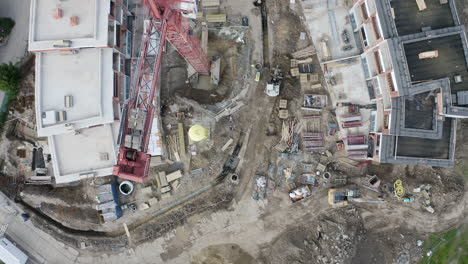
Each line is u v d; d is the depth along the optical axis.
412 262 52.16
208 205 52.03
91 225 52.31
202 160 51.59
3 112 51.56
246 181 52.16
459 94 42.00
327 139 51.88
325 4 51.59
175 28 35.97
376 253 51.78
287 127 51.59
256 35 52.22
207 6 52.06
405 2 43.00
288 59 52.00
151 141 49.75
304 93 52.00
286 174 51.78
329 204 51.78
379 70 46.59
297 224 51.97
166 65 52.56
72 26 41.28
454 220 52.19
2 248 50.94
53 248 52.91
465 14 51.53
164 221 52.22
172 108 51.69
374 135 49.25
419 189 51.47
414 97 43.50
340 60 50.78
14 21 51.84
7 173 52.28
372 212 52.12
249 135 52.19
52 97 42.22
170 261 52.31
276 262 51.38
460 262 52.38
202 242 52.16
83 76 42.25
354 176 51.94
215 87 52.69
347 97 51.34
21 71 51.75
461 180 52.16
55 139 44.22
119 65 44.34
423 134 43.03
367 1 45.16
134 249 52.50
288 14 52.09
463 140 52.12
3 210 52.53
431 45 42.41
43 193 51.78
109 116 41.72
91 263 52.47
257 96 52.19
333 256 50.34
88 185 51.50
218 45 52.81
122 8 44.56
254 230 52.03
